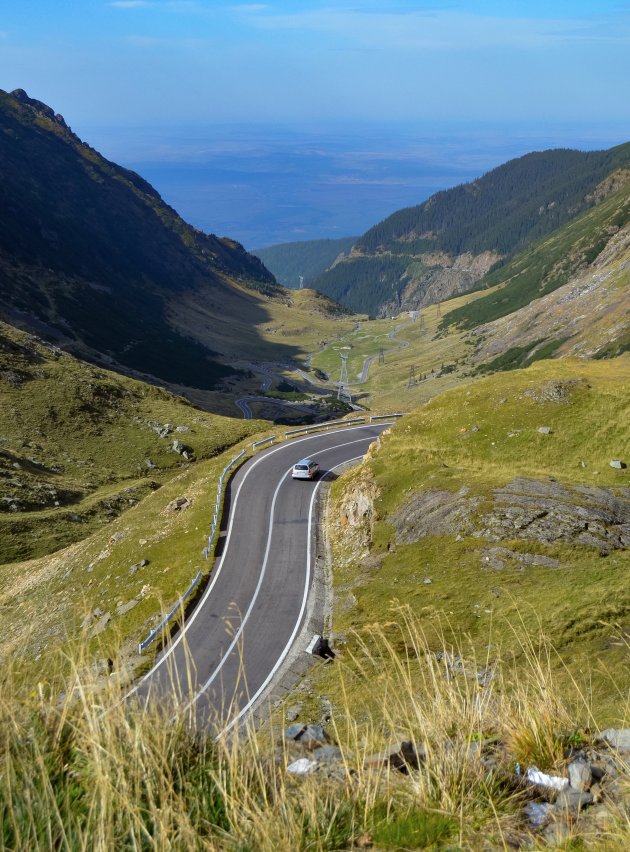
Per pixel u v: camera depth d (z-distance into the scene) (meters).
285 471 56.81
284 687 26.41
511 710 5.65
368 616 31.31
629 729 5.41
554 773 4.93
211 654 30.80
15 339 129.25
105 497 88.06
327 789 4.64
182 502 54.06
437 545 35.44
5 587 56.69
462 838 4.18
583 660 17.80
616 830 3.90
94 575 47.66
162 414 118.88
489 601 28.42
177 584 39.25
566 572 30.02
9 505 79.25
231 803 4.13
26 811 3.86
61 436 104.69
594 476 39.50
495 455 43.59
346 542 42.25
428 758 4.84
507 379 53.97
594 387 48.28
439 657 22.30
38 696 5.00
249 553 42.50
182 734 4.94
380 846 4.20
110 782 3.99
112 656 5.28
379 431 70.38
